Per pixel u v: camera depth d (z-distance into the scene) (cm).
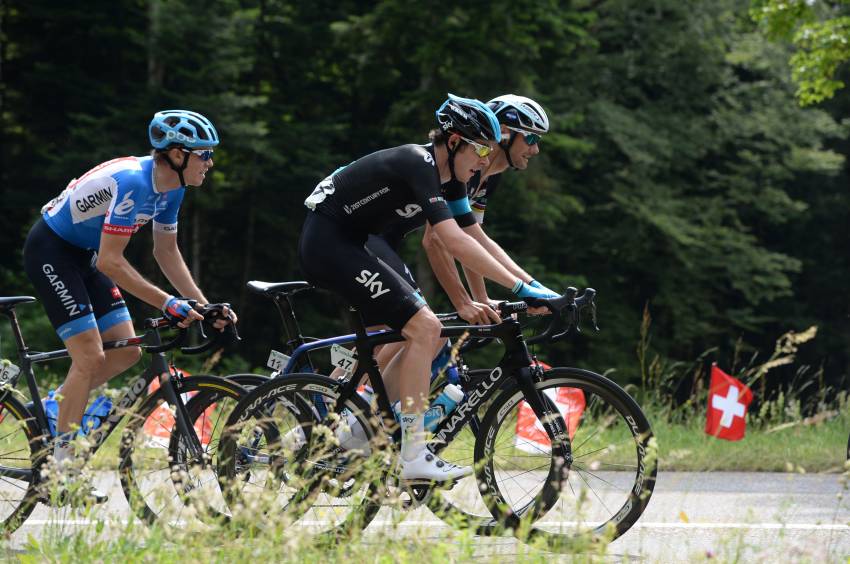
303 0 5650
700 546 1238
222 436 1217
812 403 2527
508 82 4856
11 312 1309
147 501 1196
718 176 5938
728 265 5734
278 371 1312
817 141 6081
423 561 973
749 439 2134
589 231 5625
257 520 988
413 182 1190
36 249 1302
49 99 5262
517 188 4925
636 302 6019
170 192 1329
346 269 1213
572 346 5694
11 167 5350
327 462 1210
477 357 4459
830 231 7394
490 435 1214
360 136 5744
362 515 1128
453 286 1331
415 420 1177
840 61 4378
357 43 5003
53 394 1313
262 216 5544
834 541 1267
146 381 1271
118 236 1243
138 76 5375
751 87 6134
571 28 4853
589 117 5381
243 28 5047
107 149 4609
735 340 6425
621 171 5497
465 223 1258
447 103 1216
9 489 1295
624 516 1176
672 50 5725
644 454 1172
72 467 1109
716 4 5812
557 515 1211
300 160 5222
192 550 962
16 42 5334
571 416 1231
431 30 4606
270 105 5419
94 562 983
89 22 5084
